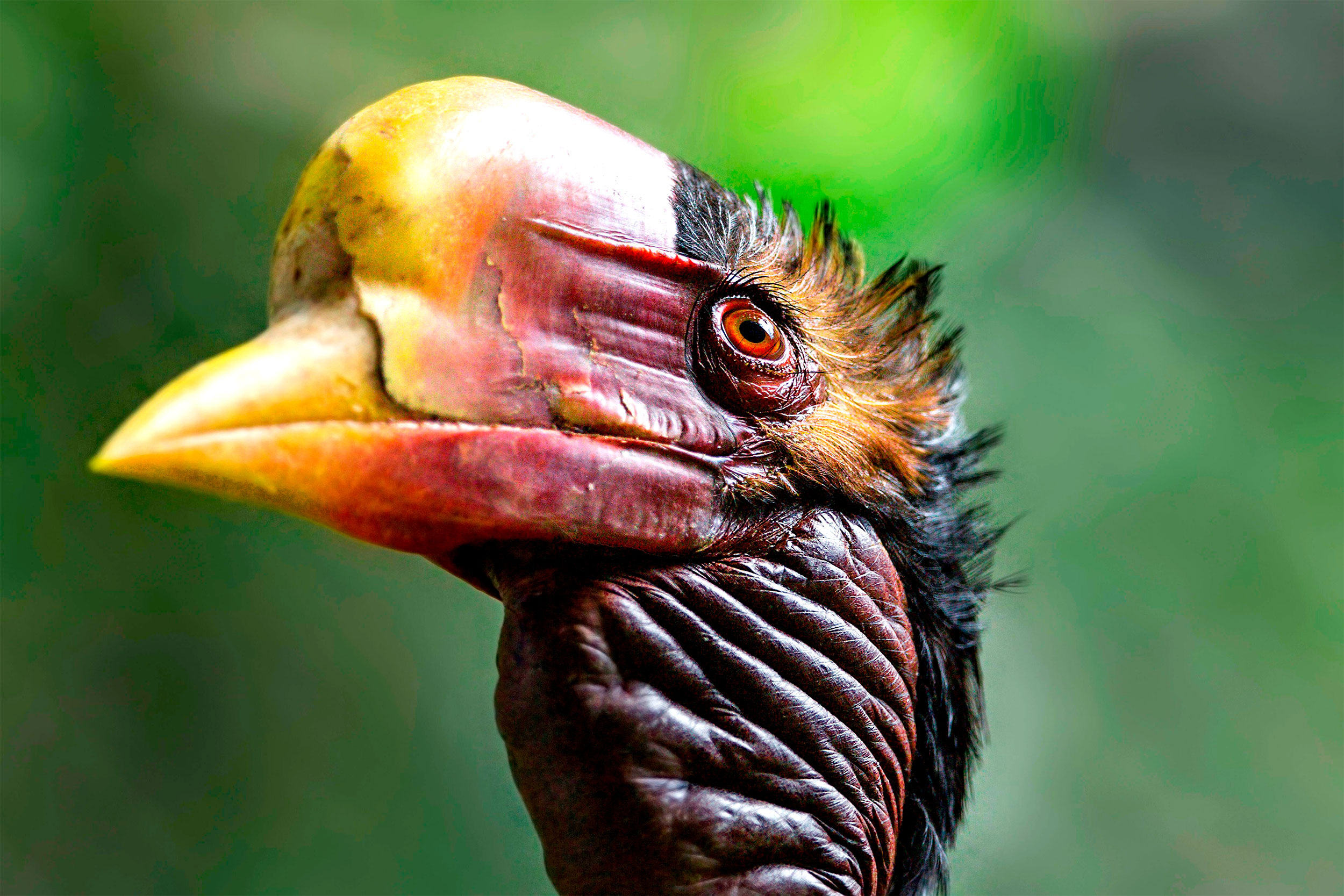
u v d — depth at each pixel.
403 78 13.67
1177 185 18.88
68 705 11.30
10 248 11.58
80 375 11.87
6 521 11.28
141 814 11.38
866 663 3.92
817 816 3.71
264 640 11.99
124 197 12.21
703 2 14.02
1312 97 19.58
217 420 3.06
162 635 11.70
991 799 14.16
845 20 14.16
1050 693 14.79
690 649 3.63
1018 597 14.74
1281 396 17.23
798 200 14.15
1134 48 19.45
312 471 3.16
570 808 3.43
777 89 14.25
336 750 11.91
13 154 11.60
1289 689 15.34
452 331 3.37
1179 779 14.77
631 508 3.58
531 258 3.52
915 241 15.04
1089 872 14.25
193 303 12.45
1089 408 16.25
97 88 12.16
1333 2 20.09
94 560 11.65
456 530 3.38
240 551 12.18
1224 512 15.99
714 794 3.54
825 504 4.04
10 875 10.94
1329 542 16.09
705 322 3.85
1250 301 18.12
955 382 5.07
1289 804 14.91
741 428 3.85
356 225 3.35
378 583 12.64
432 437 3.31
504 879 11.98
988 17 15.23
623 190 3.75
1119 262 17.67
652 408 3.65
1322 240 18.86
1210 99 19.34
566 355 3.54
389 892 11.75
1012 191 16.64
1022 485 15.61
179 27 12.55
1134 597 15.48
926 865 4.59
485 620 12.95
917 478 4.54
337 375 3.22
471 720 12.48
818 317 4.31
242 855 11.49
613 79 14.15
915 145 14.67
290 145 13.16
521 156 3.56
